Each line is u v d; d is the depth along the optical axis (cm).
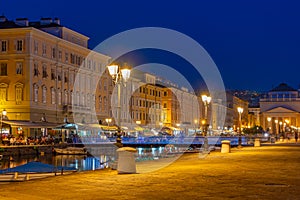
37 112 7562
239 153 3903
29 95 7388
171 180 1794
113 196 1419
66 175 2095
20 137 6700
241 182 1698
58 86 8250
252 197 1345
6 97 7450
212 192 1458
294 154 3612
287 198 1317
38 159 5572
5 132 7025
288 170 2162
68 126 7369
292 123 18038
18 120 6894
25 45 7431
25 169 2800
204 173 2055
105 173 2141
